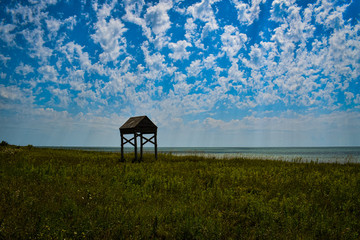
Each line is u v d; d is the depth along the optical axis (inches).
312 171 671.8
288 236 221.1
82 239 205.3
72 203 285.9
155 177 506.9
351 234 227.1
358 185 457.1
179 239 220.1
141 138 1015.6
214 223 238.5
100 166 732.0
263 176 563.8
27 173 505.4
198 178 536.4
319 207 321.4
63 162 782.5
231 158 1143.6
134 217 254.1
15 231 203.2
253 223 270.2
